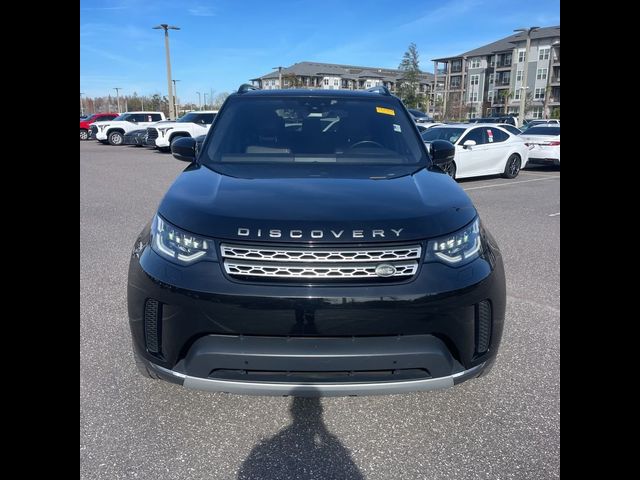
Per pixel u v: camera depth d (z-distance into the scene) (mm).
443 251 2314
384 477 2244
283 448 2430
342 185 2754
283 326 2166
